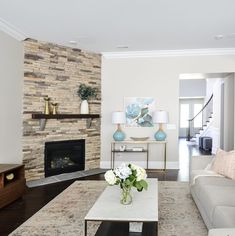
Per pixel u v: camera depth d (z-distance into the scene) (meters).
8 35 4.62
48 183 5.09
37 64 5.36
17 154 4.94
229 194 2.79
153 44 5.75
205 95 13.77
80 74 6.12
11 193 3.85
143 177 2.61
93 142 6.38
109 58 6.57
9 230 2.97
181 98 15.59
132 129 6.55
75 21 4.41
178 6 3.82
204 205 2.87
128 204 2.56
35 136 5.29
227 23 4.48
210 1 3.65
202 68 6.31
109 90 6.59
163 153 6.48
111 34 5.09
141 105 6.51
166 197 4.09
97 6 3.83
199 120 15.53
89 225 3.02
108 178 2.58
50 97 5.56
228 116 7.19
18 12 4.02
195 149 10.29
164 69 6.44
